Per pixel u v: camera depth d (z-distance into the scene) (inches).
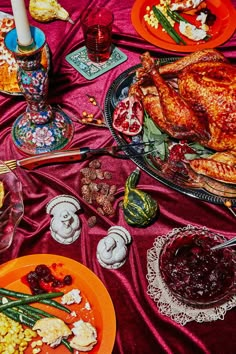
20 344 43.0
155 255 48.2
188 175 51.8
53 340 42.2
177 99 52.2
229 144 51.4
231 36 65.8
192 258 44.8
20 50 47.1
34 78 49.9
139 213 48.5
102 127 57.8
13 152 56.3
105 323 43.4
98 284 45.5
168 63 61.2
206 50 56.4
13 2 43.4
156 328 44.6
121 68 63.2
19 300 44.9
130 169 54.4
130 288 46.8
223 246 45.2
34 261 46.8
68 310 44.8
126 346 43.9
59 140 56.1
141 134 55.1
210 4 69.1
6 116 58.7
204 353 43.6
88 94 60.8
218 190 50.8
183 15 68.4
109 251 46.7
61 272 46.6
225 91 50.6
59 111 58.4
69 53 64.1
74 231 49.3
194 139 53.6
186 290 43.6
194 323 44.6
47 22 66.4
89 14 65.1
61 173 54.1
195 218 51.5
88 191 51.9
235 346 43.8
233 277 44.4
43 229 50.3
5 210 49.4
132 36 65.6
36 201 52.4
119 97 57.6
